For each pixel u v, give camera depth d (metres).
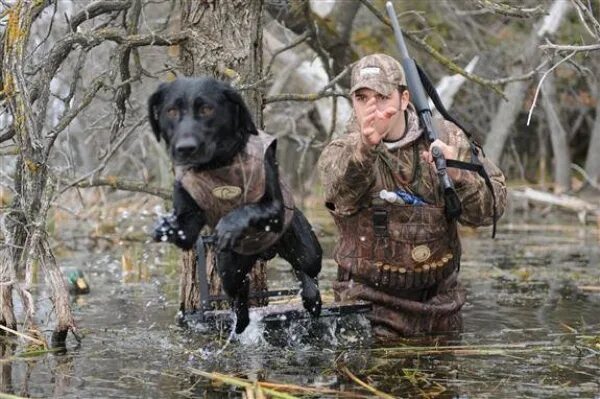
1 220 10.28
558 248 20.19
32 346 9.84
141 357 9.48
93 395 8.08
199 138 7.29
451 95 21.78
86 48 10.91
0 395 7.81
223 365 9.16
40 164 9.73
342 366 9.11
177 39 10.78
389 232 10.08
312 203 30.08
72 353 9.64
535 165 35.72
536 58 25.48
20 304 12.27
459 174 9.86
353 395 8.05
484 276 15.63
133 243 19.86
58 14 17.22
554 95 30.88
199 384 8.45
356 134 9.88
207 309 10.10
